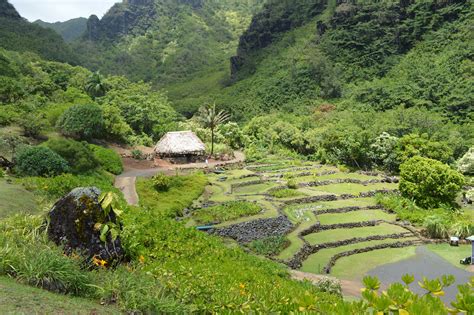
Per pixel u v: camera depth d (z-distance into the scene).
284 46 131.62
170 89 153.00
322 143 65.31
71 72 85.75
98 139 58.22
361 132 58.91
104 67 168.12
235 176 50.16
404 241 30.44
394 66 100.88
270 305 8.70
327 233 31.70
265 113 102.56
